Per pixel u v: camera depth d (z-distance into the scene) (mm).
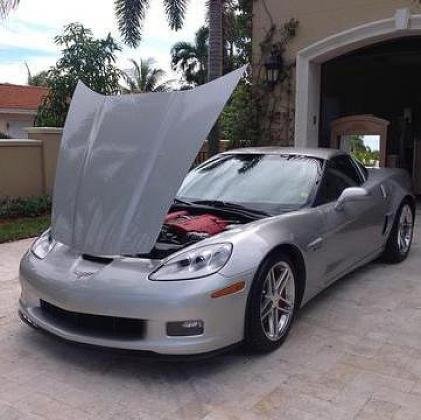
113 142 3945
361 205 4750
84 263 3449
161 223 3398
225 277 3150
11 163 9539
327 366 3377
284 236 3621
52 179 10195
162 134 3762
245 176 4672
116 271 3264
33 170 9938
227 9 11562
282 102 10680
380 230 5242
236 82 3756
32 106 27328
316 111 10570
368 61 14273
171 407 2938
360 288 4891
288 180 4523
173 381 3211
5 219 8922
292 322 3803
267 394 3051
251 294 3305
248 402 2973
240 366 3381
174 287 3082
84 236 3590
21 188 9750
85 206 3758
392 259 5680
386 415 2830
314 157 4758
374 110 15844
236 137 11188
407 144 13445
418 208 9930
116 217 3553
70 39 13766
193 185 4754
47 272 3512
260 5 10711
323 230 4098
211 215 4133
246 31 11648
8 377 3289
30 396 3062
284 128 10711
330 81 14195
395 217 5555
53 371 3355
